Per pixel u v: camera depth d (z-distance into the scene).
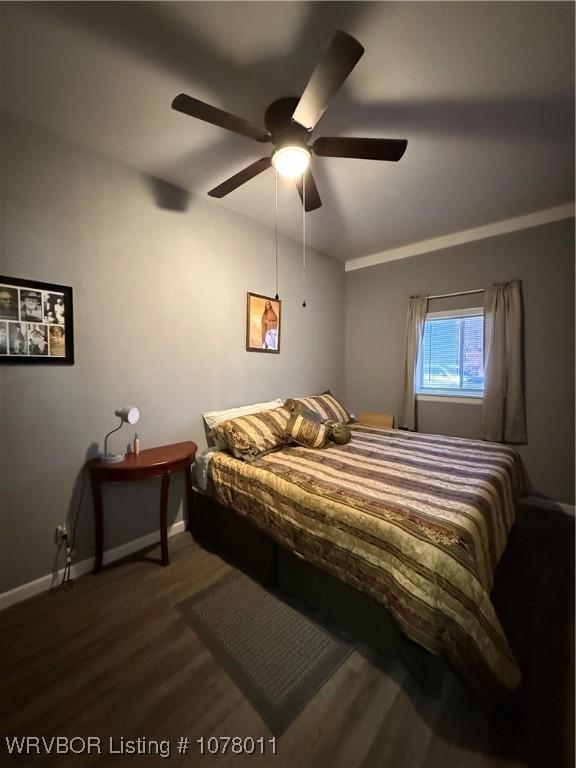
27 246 1.75
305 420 2.58
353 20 1.25
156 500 2.35
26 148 1.74
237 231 2.84
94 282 2.01
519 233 2.97
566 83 1.53
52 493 1.88
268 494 1.86
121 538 2.19
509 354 3.00
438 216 2.91
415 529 1.31
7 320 1.69
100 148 1.99
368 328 4.04
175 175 2.27
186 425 2.54
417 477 1.85
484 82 1.52
